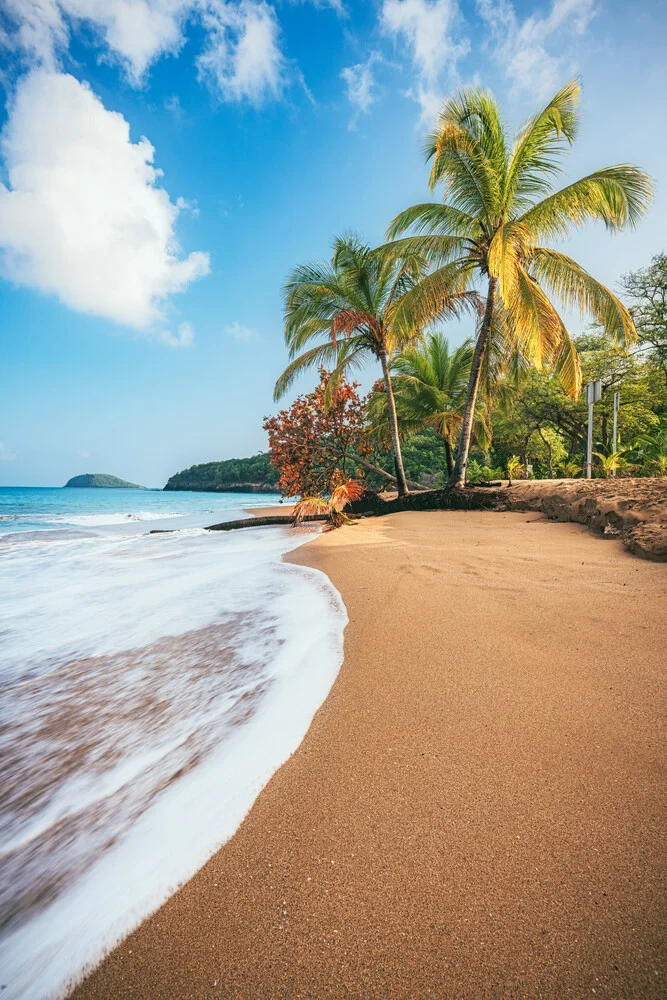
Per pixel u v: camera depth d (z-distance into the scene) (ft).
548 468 89.97
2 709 7.08
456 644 8.71
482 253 39.73
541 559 15.83
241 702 7.06
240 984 3.10
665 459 45.39
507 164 38.04
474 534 23.76
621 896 3.59
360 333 47.34
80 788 5.13
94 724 6.56
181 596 13.99
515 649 8.31
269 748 5.78
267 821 4.53
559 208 35.24
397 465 47.60
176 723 6.53
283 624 10.77
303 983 3.10
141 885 3.84
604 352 68.74
